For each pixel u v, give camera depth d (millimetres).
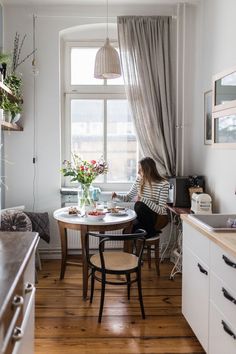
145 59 4145
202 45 4023
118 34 4129
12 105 3613
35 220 3910
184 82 4207
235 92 2928
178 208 3715
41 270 3941
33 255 1816
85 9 4152
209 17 3779
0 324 1054
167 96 4188
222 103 3229
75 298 3232
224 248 1889
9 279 1306
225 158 3305
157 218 3699
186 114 4262
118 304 3119
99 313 2818
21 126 4199
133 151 4574
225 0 3322
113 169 4578
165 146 4234
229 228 2291
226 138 3154
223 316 1955
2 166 4176
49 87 4211
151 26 4145
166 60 4160
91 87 4488
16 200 4270
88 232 3035
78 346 2477
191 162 4324
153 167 3842
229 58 3244
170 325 2773
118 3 4094
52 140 4254
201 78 4078
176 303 3150
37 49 4168
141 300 2869
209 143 3756
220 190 3434
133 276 3668
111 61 3428
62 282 3598
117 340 2557
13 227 3402
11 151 4227
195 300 2447
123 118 4543
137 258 3055
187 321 2658
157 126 4184
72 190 4258
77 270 3945
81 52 4484
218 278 2023
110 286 3510
